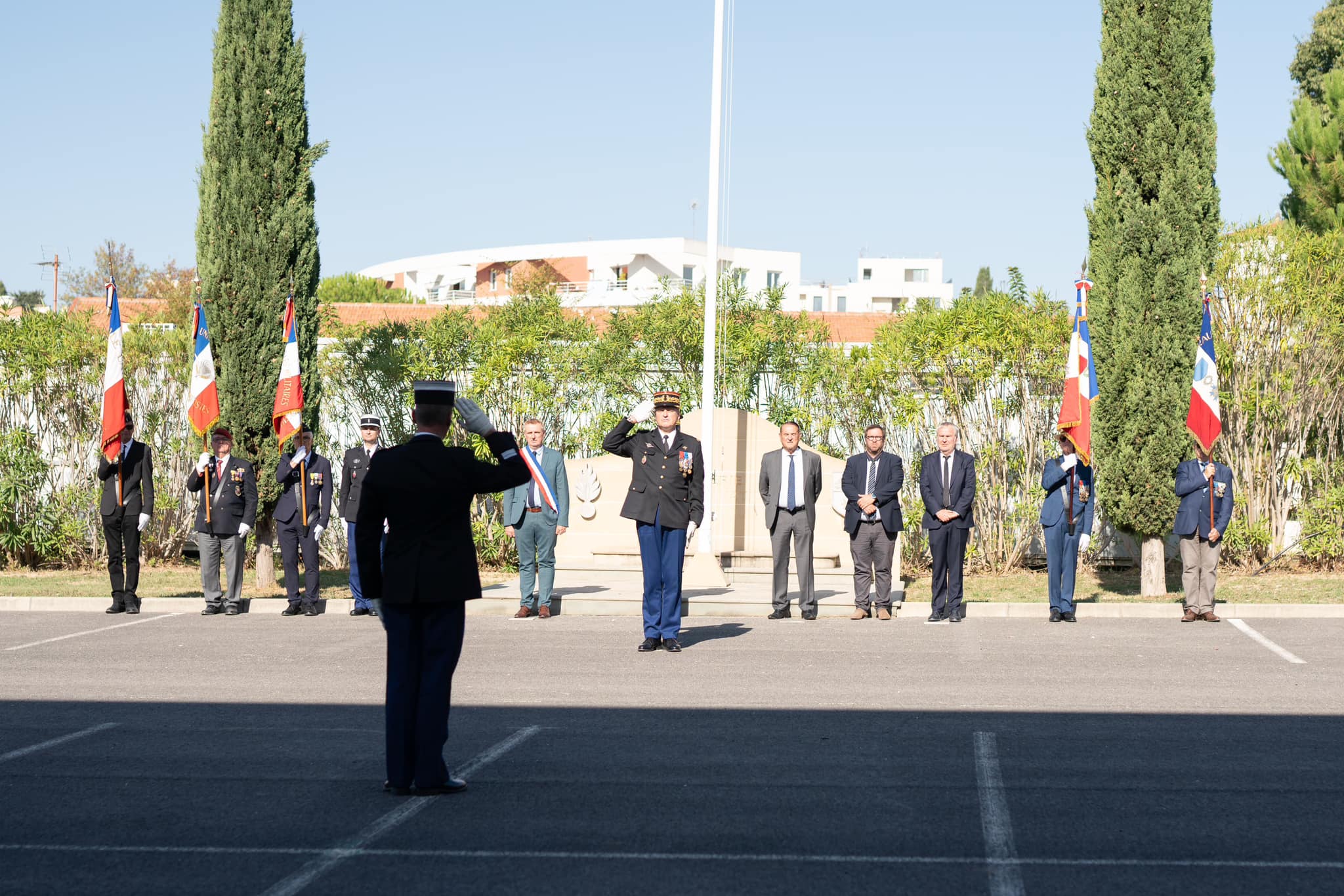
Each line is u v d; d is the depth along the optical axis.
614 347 18.64
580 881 5.37
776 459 13.76
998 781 6.98
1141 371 14.83
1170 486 14.81
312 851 5.79
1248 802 6.55
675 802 6.59
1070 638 12.26
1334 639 12.10
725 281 19.41
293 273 16.38
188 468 18.95
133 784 7.01
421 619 6.79
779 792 6.79
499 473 6.84
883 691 9.63
